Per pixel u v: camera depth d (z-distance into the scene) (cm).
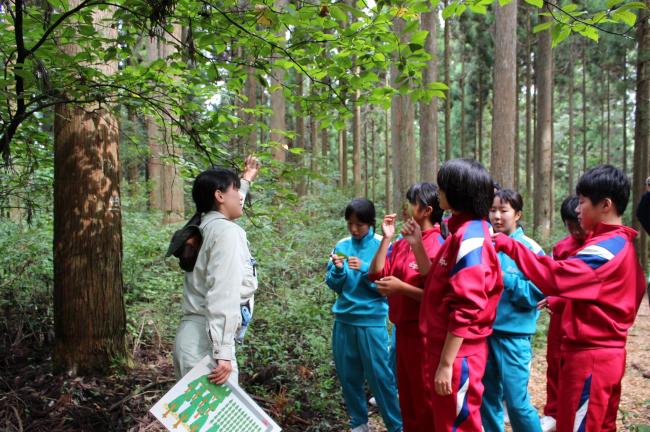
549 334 343
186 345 242
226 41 308
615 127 2683
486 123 2914
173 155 378
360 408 331
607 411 228
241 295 247
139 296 508
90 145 363
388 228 291
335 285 329
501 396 292
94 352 369
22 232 462
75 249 365
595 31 266
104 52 304
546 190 1265
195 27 300
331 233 721
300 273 572
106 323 373
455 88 2417
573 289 217
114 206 379
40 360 391
